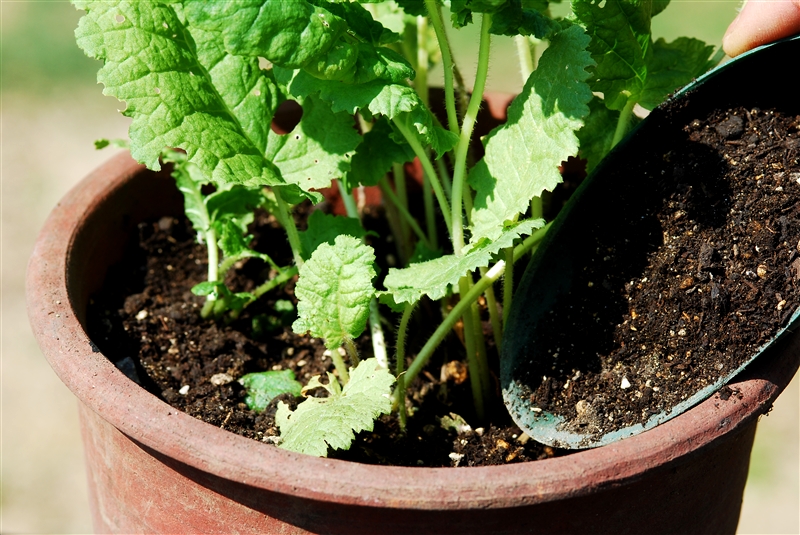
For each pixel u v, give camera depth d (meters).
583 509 0.52
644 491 0.53
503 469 0.51
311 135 0.60
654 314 0.56
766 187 0.56
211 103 0.59
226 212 0.67
